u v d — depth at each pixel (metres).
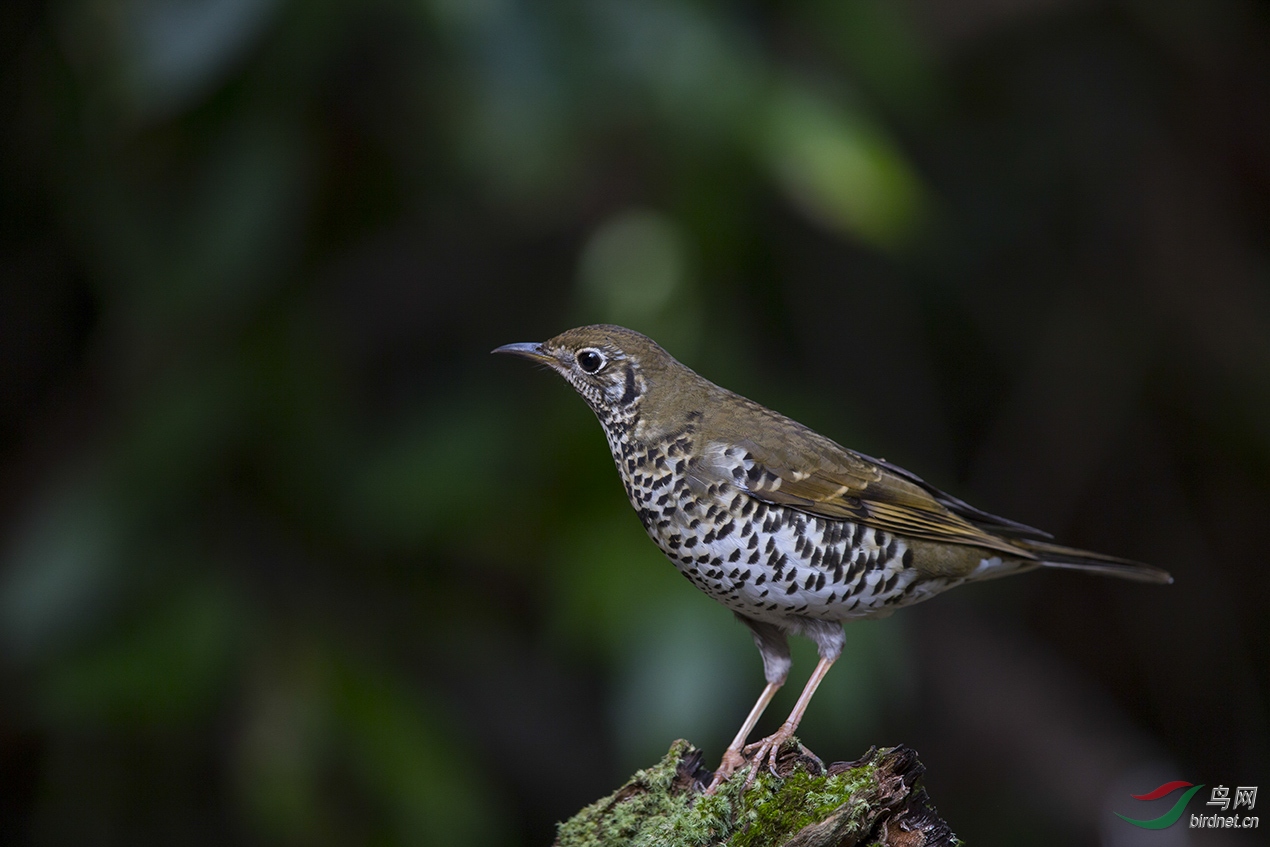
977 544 8.06
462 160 10.47
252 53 9.64
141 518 10.35
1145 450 14.75
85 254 11.37
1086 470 14.47
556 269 12.57
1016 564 8.50
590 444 10.32
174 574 10.38
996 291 14.32
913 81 11.12
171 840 11.27
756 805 6.62
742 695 10.38
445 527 10.46
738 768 7.26
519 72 9.02
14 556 10.55
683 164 10.27
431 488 10.52
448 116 10.30
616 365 8.09
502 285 12.70
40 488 12.05
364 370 12.44
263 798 9.64
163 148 10.34
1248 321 14.27
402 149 11.16
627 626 9.51
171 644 10.05
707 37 9.59
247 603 10.43
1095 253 14.36
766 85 9.85
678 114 9.58
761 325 12.63
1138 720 14.60
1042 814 13.16
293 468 10.82
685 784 7.14
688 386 8.12
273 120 9.88
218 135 9.91
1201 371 14.41
